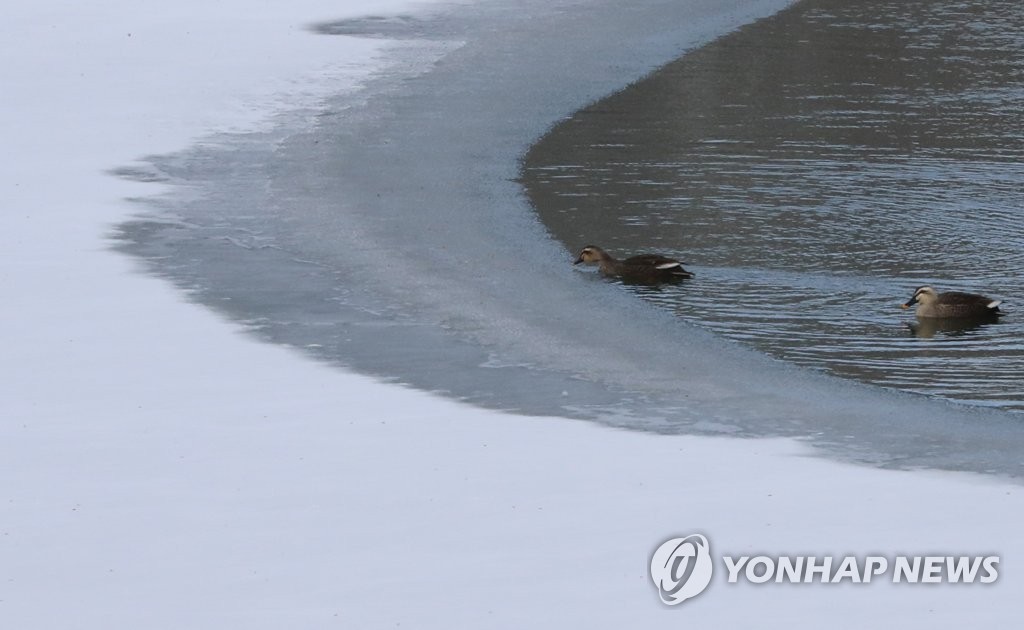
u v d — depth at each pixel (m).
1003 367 45.06
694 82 86.31
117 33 95.69
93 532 32.84
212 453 37.38
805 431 39.25
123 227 58.69
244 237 57.81
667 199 64.19
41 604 29.58
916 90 84.69
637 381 43.12
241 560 31.44
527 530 32.75
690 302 51.09
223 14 101.69
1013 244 58.56
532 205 63.16
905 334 48.09
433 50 92.81
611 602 29.53
